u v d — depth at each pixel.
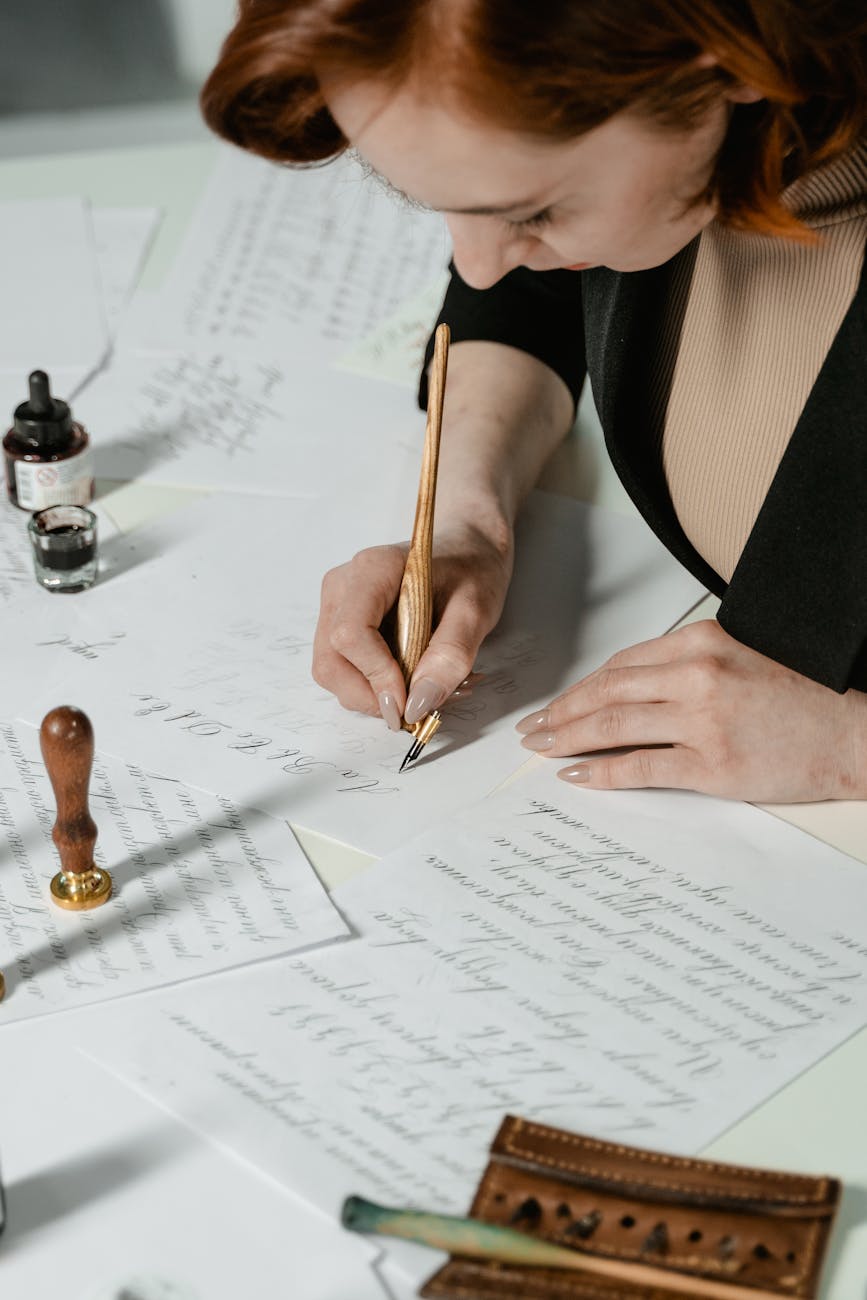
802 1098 0.79
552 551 1.22
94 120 1.89
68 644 1.11
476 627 1.06
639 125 0.75
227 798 0.98
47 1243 0.71
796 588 0.97
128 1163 0.74
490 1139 0.76
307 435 1.36
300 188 1.73
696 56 0.73
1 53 2.03
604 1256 0.70
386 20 0.69
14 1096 0.77
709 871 0.93
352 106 0.73
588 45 0.70
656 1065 0.80
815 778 0.98
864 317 0.90
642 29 0.70
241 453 1.33
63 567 1.14
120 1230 0.71
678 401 1.14
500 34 0.68
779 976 0.86
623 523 1.27
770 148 0.82
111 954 0.85
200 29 2.07
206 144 1.81
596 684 1.02
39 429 1.23
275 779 0.99
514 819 0.97
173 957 0.85
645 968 0.86
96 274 1.57
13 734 1.03
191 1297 0.69
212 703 1.06
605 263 0.88
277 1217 0.72
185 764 1.00
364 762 1.01
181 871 0.92
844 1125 0.78
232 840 0.94
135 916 0.88
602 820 0.97
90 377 1.43
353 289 1.57
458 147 0.74
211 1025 0.81
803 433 0.94
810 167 0.87
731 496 1.12
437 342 0.98
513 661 1.11
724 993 0.85
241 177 1.74
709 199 0.85
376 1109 0.77
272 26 0.71
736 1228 0.71
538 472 1.29
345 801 0.98
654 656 1.04
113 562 1.20
